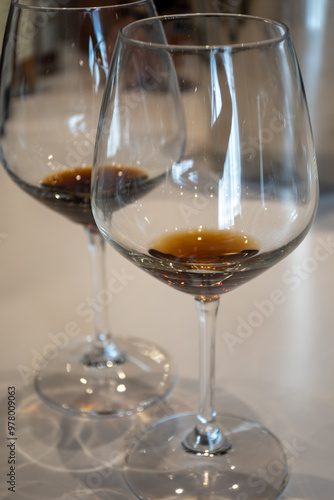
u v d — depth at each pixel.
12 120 0.49
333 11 0.55
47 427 0.48
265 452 0.45
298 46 0.57
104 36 0.47
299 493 0.42
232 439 0.46
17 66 0.48
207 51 0.38
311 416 0.47
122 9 0.46
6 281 0.60
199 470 0.45
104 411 0.50
